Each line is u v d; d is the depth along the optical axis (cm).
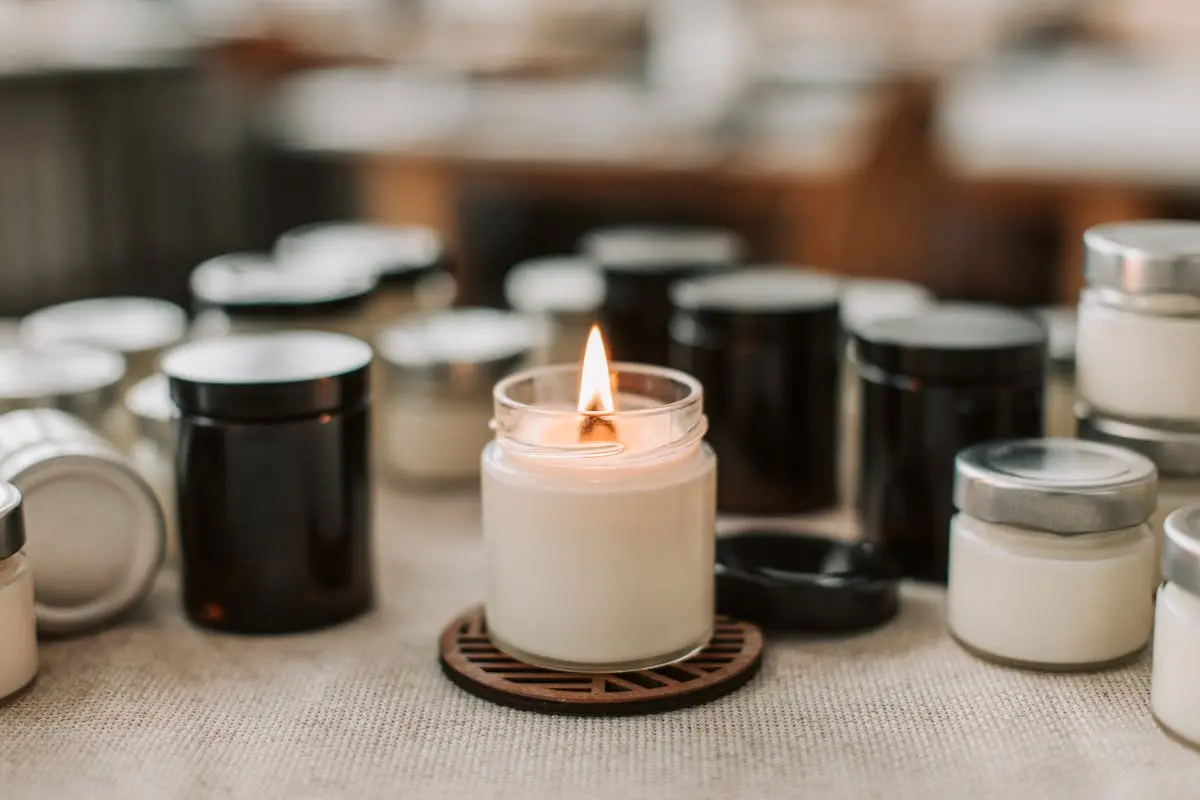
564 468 64
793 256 163
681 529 65
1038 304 160
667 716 64
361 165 173
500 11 205
